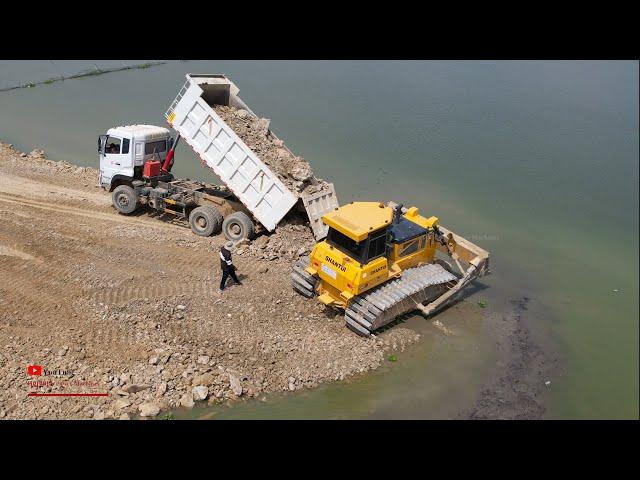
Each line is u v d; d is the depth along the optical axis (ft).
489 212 59.93
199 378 32.27
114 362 32.45
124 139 50.37
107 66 100.07
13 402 29.07
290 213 49.21
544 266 51.55
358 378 35.14
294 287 41.37
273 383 33.53
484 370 37.35
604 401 35.04
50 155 65.57
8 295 36.70
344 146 71.97
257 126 50.14
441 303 42.16
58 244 44.04
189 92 47.21
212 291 40.06
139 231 48.19
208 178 63.26
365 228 35.81
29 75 92.22
